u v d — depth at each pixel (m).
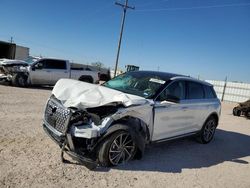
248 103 15.98
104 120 4.32
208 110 6.98
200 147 6.90
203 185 4.55
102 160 4.41
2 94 10.77
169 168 5.01
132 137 4.64
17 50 26.22
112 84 6.09
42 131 6.07
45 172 4.05
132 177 4.35
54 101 4.82
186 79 6.32
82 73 17.61
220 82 31.78
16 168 4.04
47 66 15.66
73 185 3.80
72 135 4.19
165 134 5.56
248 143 8.33
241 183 4.93
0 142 5.01
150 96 5.21
